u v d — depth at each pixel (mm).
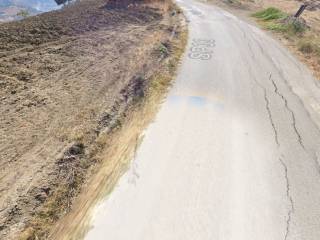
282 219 5586
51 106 8359
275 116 8859
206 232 5262
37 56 10938
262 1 30500
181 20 20062
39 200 5625
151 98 9641
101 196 5930
